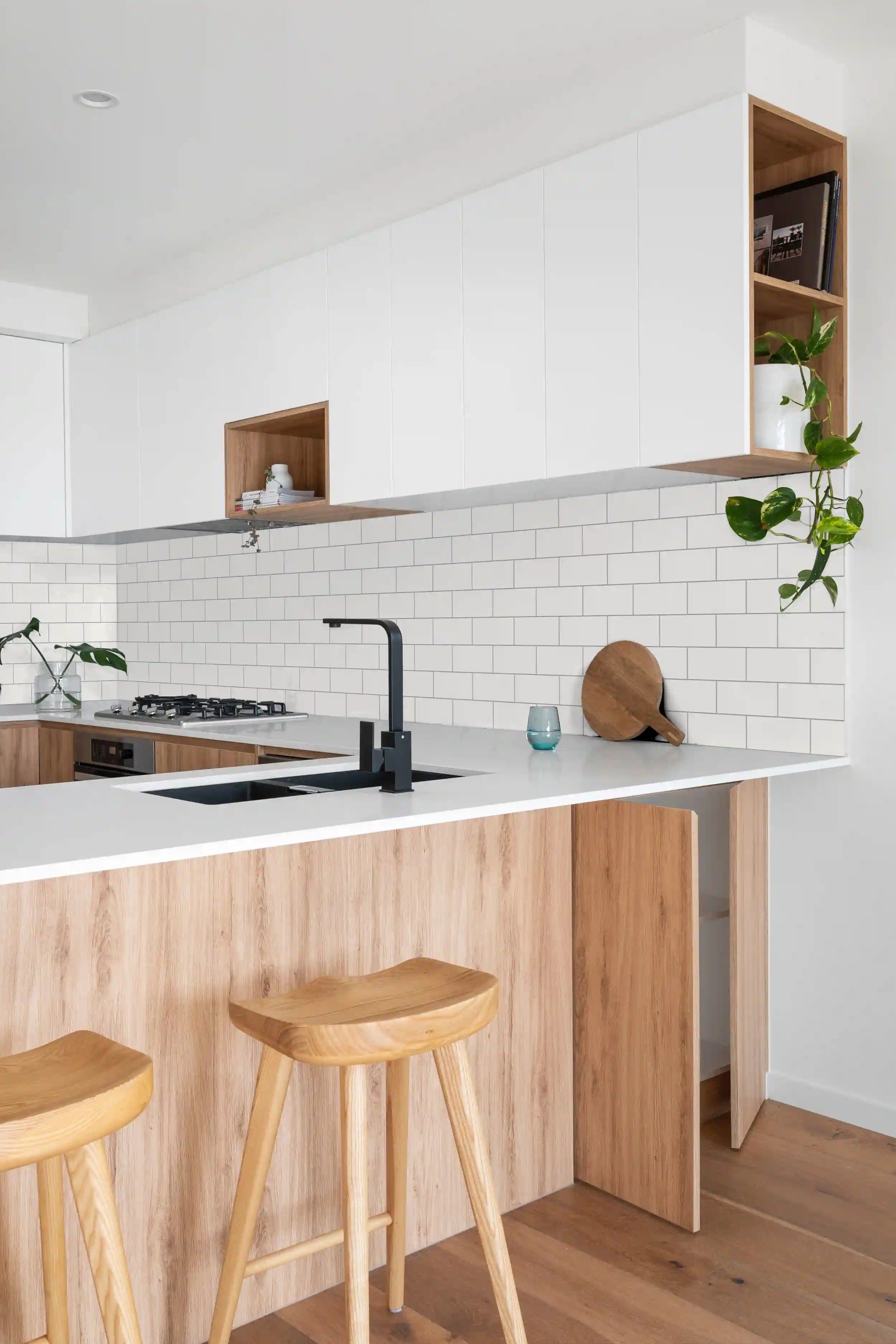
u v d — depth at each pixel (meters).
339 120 3.25
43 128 3.26
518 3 2.63
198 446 4.28
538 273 3.10
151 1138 2.07
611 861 2.67
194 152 3.44
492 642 3.89
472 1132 1.92
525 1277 2.32
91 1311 1.99
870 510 2.97
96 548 5.54
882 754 2.97
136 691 5.50
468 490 3.36
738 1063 2.88
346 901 2.32
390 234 3.52
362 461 3.64
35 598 5.33
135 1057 1.62
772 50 2.79
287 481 4.12
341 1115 1.84
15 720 4.73
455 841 2.50
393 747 2.46
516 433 3.18
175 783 2.74
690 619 3.34
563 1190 2.72
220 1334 1.96
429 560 4.09
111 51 2.84
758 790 3.12
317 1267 2.30
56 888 1.95
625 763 2.94
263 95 3.08
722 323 2.70
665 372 2.82
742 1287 2.28
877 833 2.99
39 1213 1.85
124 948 2.03
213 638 5.04
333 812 2.23
